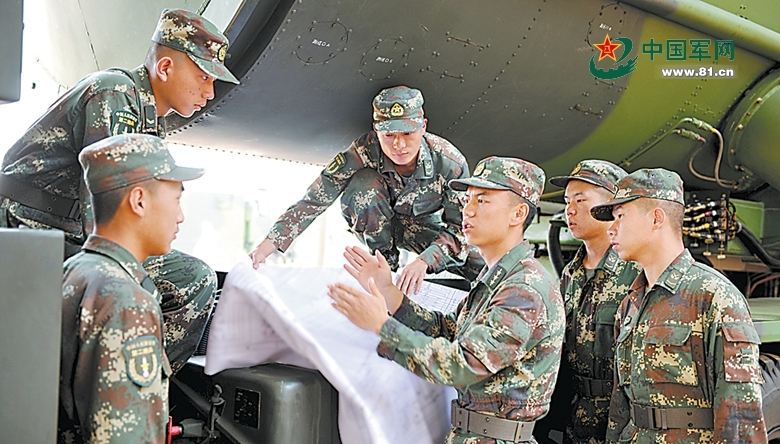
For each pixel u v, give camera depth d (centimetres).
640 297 247
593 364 278
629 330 243
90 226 211
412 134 297
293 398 211
